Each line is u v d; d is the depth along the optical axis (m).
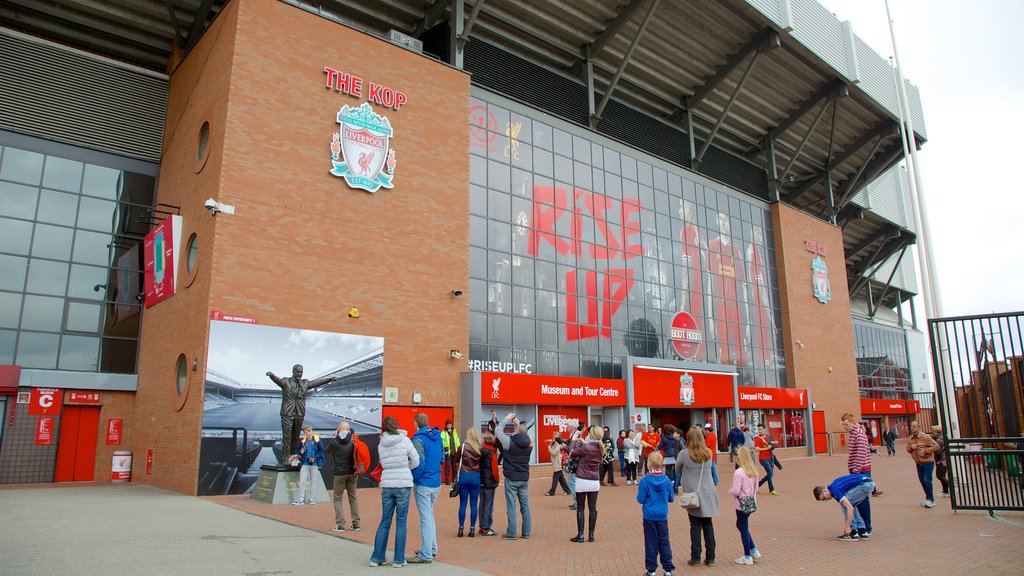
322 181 17.61
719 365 29.41
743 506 8.20
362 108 18.78
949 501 14.13
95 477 18.31
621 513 12.90
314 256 17.11
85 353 18.72
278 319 16.19
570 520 11.88
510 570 7.57
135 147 20.69
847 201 42.50
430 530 7.93
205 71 18.28
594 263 26.31
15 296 17.86
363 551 8.38
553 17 25.72
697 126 34.38
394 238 18.94
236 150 16.09
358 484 16.97
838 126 37.53
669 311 29.19
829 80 33.12
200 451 14.63
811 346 36.81
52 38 20.20
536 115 25.38
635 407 25.09
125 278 19.83
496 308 22.30
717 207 33.53
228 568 7.12
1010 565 7.89
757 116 35.12
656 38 28.20
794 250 37.28
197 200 17.16
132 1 19.78
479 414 19.42
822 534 10.34
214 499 13.92
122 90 20.73
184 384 16.09
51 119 19.25
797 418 34.88
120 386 18.98
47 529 9.46
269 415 15.67
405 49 20.25
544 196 24.91
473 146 22.84
